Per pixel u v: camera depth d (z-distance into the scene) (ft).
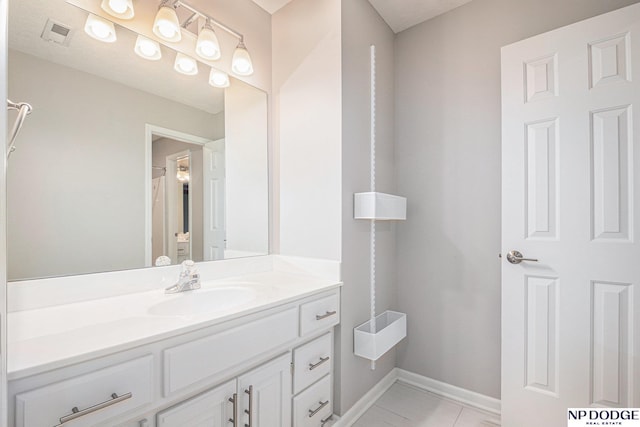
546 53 4.87
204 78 5.11
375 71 6.31
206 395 3.14
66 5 3.65
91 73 3.85
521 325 5.05
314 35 5.58
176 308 3.88
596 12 4.86
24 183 3.30
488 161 5.85
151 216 4.41
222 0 5.33
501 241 5.38
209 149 5.17
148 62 4.41
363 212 5.34
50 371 2.13
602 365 4.42
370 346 5.18
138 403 2.55
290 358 4.16
